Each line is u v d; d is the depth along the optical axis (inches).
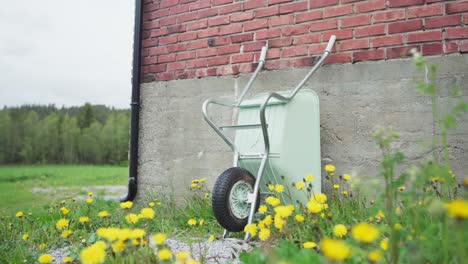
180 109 161.8
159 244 55.2
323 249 37.2
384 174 53.6
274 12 141.6
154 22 170.9
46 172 766.5
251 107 119.6
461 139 111.5
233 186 104.0
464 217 37.9
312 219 74.0
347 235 72.4
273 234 83.5
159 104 167.3
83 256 47.2
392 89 120.8
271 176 113.7
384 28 122.7
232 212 102.9
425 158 115.3
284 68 138.5
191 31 160.7
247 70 146.2
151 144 168.4
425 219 70.5
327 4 131.9
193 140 158.1
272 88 140.4
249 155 112.6
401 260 54.6
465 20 113.0
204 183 154.3
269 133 114.3
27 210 179.9
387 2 122.6
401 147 118.4
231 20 150.9
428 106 115.8
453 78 113.3
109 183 533.0
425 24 117.3
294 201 113.0
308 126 118.0
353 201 106.4
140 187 169.8
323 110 130.6
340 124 127.7
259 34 144.4
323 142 129.9
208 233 113.7
